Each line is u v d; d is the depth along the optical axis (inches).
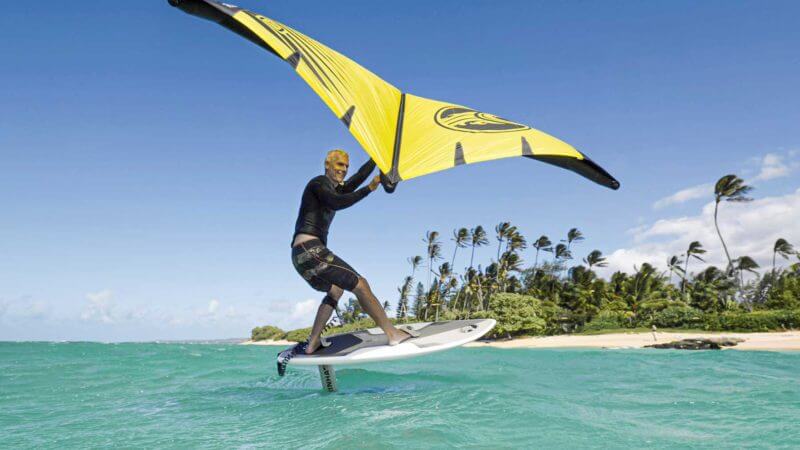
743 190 1808.6
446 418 136.9
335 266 164.7
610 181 108.0
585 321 1637.6
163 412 164.9
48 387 237.6
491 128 104.2
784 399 179.0
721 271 1768.0
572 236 2210.9
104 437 127.7
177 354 566.6
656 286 1840.6
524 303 1582.2
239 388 226.2
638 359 439.2
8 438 128.0
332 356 175.6
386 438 113.3
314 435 121.1
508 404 159.0
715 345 795.4
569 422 134.1
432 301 2223.2
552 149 97.7
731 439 117.1
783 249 2047.2
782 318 1254.9
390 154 94.7
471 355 536.4
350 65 107.3
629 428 128.4
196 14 100.5
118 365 374.9
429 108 110.1
